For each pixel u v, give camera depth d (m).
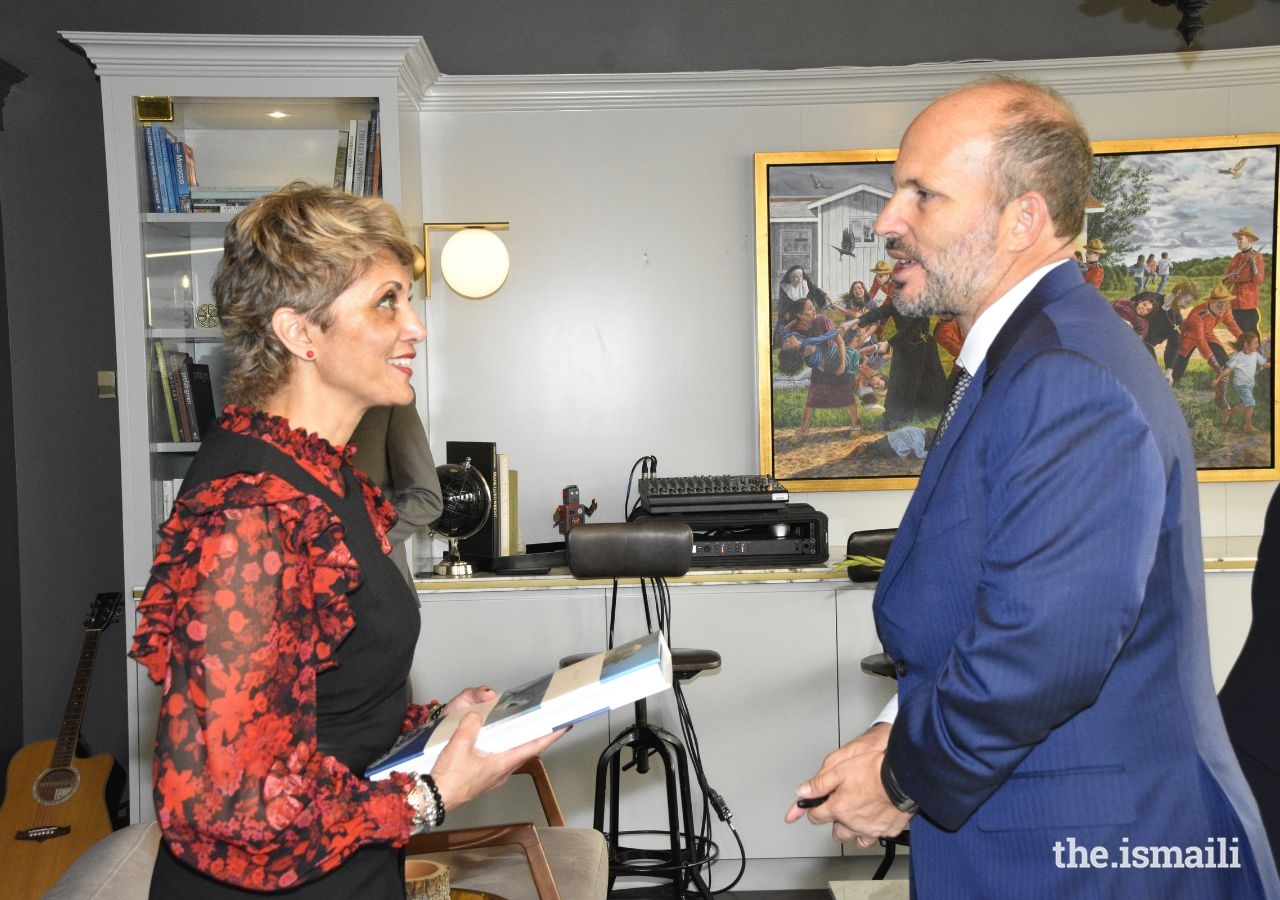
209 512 1.09
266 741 1.07
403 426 3.01
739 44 3.98
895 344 3.89
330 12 3.96
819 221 3.89
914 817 1.29
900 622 1.33
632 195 3.93
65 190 3.90
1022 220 1.31
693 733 3.27
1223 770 1.21
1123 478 1.12
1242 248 3.80
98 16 3.91
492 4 3.97
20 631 3.91
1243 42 3.90
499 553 3.59
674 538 3.02
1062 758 1.19
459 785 1.19
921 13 3.96
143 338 3.51
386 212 1.26
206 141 3.81
